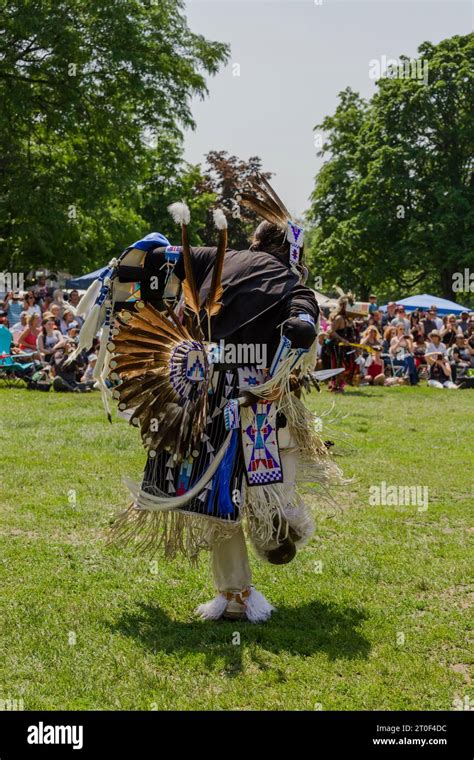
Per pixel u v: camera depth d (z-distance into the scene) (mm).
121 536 3834
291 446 3662
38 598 3854
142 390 3547
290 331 3438
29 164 23469
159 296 3840
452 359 16922
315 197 40469
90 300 4023
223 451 3508
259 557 3744
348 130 40750
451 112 35875
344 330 13859
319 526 5164
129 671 3199
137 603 3869
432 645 3457
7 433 7941
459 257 34562
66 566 4281
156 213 34750
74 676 3143
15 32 21578
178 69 24094
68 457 6840
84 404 10539
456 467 7023
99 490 5754
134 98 23594
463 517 5422
